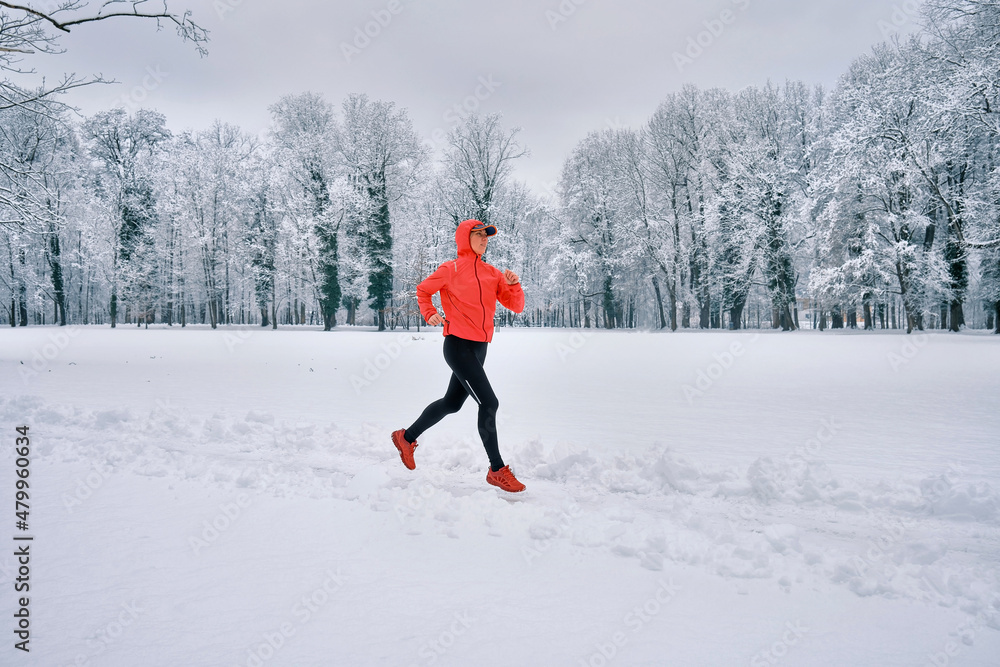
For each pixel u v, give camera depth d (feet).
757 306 184.96
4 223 37.32
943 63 83.92
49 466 13.79
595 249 144.56
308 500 11.00
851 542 9.27
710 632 6.24
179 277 156.66
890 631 6.37
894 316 195.52
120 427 18.38
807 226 116.57
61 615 6.43
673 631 6.23
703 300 140.77
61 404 23.94
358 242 140.56
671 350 67.21
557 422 20.42
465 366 12.23
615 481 12.42
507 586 7.33
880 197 99.50
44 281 147.23
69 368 42.06
